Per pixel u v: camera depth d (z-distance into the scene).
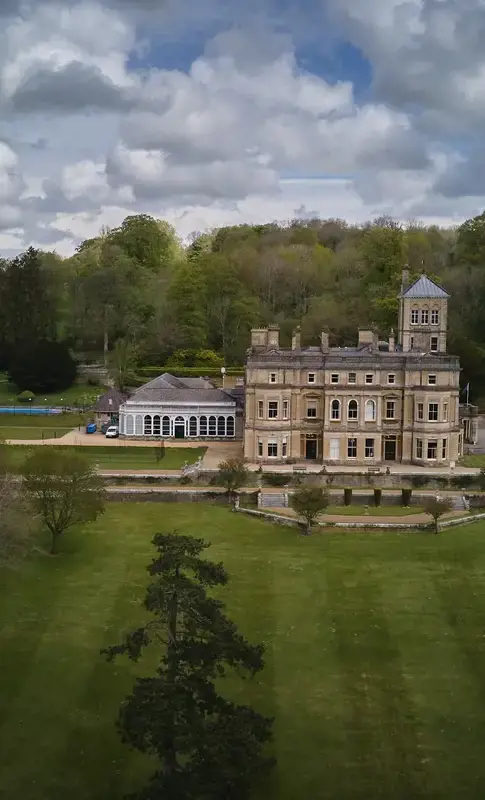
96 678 58.75
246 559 85.94
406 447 131.25
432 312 147.12
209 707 42.09
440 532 97.62
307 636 66.69
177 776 39.44
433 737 52.16
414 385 129.62
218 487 116.31
